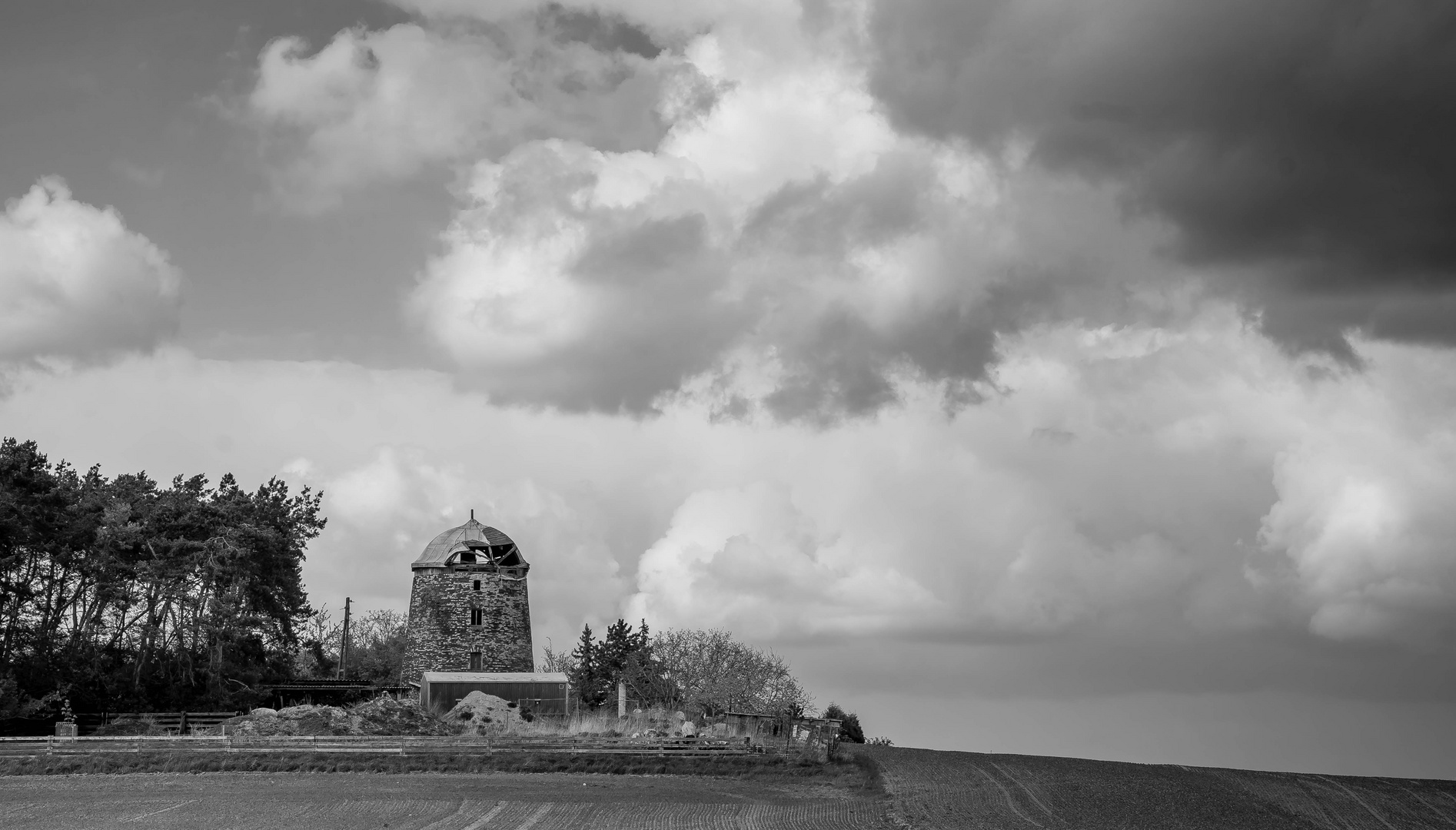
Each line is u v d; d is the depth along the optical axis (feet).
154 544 269.44
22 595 246.68
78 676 255.91
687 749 209.77
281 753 202.49
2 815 154.10
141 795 170.50
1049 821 159.22
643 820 155.94
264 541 274.77
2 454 247.09
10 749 203.10
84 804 162.91
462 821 152.25
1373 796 182.19
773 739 223.30
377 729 233.76
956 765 211.20
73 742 207.62
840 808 168.45
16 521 240.94
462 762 200.64
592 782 189.98
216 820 151.02
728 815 160.35
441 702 276.41
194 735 227.20
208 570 267.39
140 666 263.08
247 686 270.67
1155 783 191.42
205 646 267.80
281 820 151.33
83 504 269.44
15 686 232.32
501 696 279.28
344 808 160.15
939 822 157.99
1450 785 194.49
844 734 278.67
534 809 161.79
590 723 251.39
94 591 272.51
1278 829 156.87
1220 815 165.07
